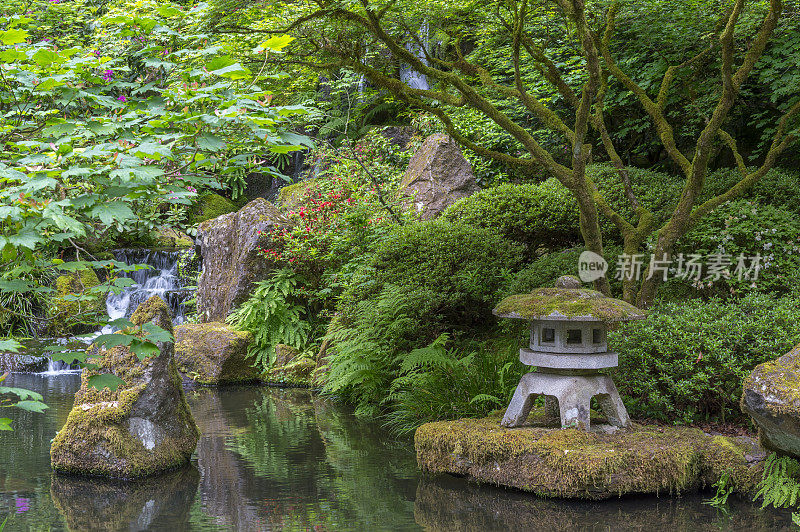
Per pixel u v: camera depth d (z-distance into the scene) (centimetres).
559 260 723
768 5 728
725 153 1004
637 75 876
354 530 387
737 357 490
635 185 818
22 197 286
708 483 450
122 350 530
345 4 504
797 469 421
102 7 972
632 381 514
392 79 548
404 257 782
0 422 304
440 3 586
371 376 731
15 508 429
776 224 655
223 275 1073
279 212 1087
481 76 600
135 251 1322
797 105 609
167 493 458
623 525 391
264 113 371
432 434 500
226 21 538
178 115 353
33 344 1020
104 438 498
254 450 571
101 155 322
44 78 370
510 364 606
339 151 1146
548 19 900
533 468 445
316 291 1002
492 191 873
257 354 967
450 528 388
